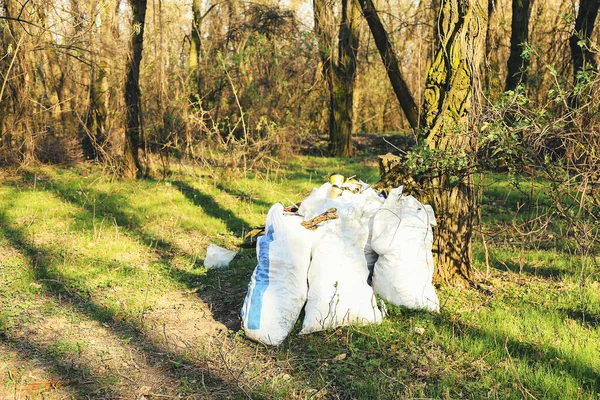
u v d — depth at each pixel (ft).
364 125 104.12
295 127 66.23
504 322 18.42
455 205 21.86
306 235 18.56
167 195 40.78
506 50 64.75
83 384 15.43
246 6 67.41
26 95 52.42
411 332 17.67
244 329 18.02
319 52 65.36
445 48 21.35
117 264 25.76
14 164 51.72
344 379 15.24
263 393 14.73
